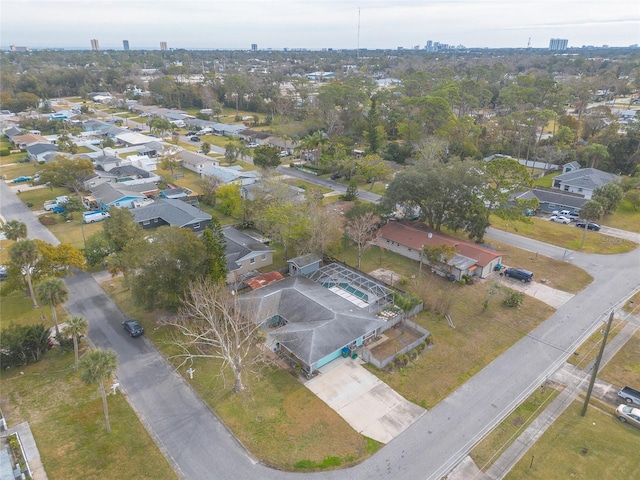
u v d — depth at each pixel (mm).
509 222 70188
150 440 30266
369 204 63719
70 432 30828
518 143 105438
